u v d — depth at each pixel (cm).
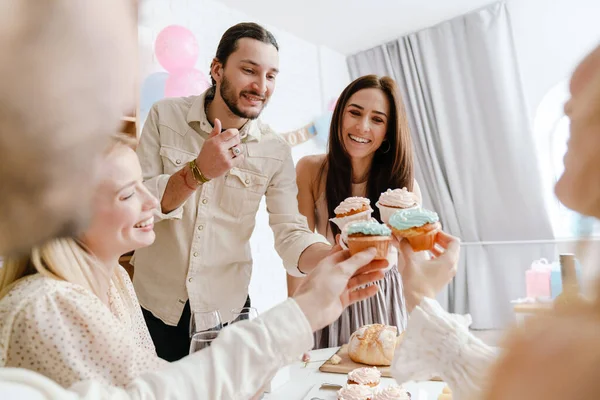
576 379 31
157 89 233
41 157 27
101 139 30
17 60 26
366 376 113
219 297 175
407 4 354
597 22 333
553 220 352
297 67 395
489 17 368
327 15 362
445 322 73
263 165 177
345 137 192
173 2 289
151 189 150
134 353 78
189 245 170
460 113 383
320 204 209
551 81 355
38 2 26
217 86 171
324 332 161
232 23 336
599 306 35
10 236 30
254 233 342
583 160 36
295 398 108
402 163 196
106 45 28
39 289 76
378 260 92
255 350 64
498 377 37
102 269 92
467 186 382
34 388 42
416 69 407
